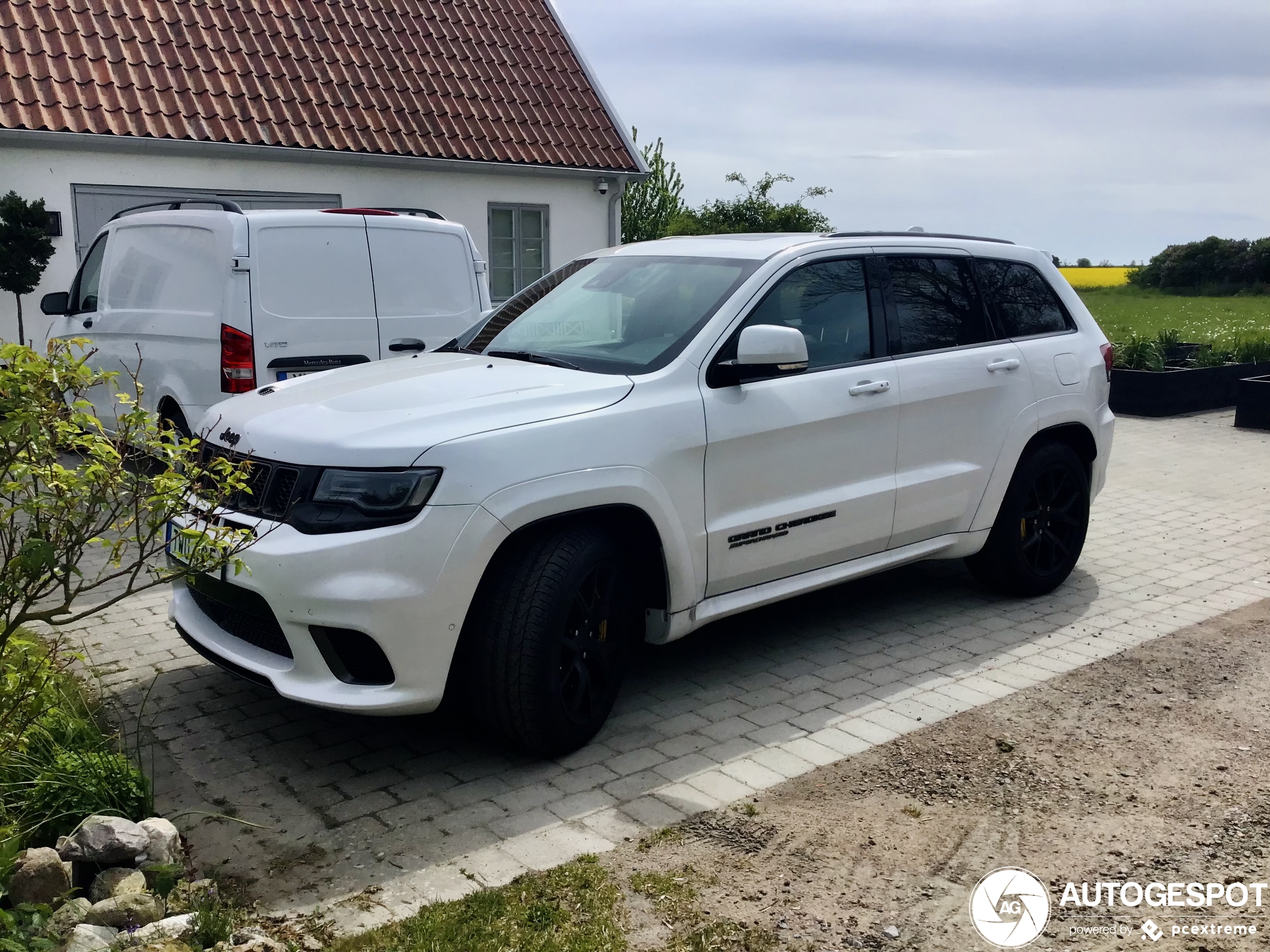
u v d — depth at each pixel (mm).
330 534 3633
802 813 3613
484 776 3914
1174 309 34250
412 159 13258
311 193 12883
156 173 11750
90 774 3447
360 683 3725
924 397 5129
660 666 5043
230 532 3330
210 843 3436
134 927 2820
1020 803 3680
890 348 5141
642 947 2873
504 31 16031
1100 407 6121
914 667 4996
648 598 4391
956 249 5656
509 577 3812
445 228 7957
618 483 3994
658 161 25797
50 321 11211
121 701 4516
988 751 4090
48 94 11328
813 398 4695
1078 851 3375
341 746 4164
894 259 5332
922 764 3982
